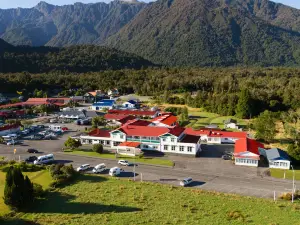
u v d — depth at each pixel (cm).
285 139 9938
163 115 12125
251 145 8231
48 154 8106
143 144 8800
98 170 7150
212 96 15950
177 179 6750
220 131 10206
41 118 13638
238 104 13625
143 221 4875
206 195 5881
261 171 7262
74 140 8850
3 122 12606
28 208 5372
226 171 7250
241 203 5534
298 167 7556
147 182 6525
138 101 17712
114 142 9112
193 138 8831
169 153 8550
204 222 4844
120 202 5559
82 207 5384
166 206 5403
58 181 6394
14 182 5275
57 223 4847
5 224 4809
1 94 18925
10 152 8681
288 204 5509
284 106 14362
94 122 11869
